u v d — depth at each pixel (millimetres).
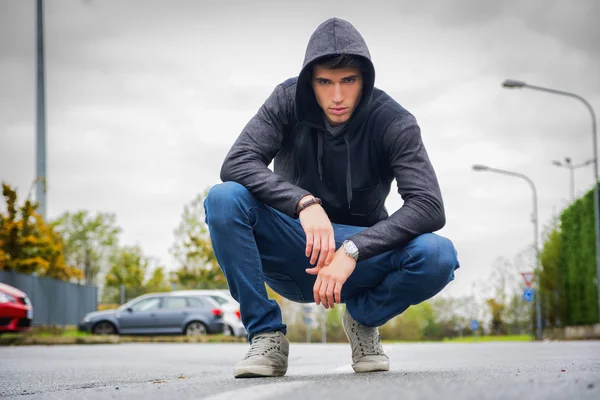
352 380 2309
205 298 20391
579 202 25078
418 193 2830
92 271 41875
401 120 2938
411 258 2766
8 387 3199
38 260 21641
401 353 8578
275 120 2996
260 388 2053
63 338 15375
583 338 21844
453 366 4031
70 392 2502
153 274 40156
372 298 2990
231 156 2908
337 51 2713
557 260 28188
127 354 9555
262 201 2818
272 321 2889
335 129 2963
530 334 32594
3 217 21672
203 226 35781
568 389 1695
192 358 8477
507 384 1834
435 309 43469
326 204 3098
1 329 12516
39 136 22312
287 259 3014
